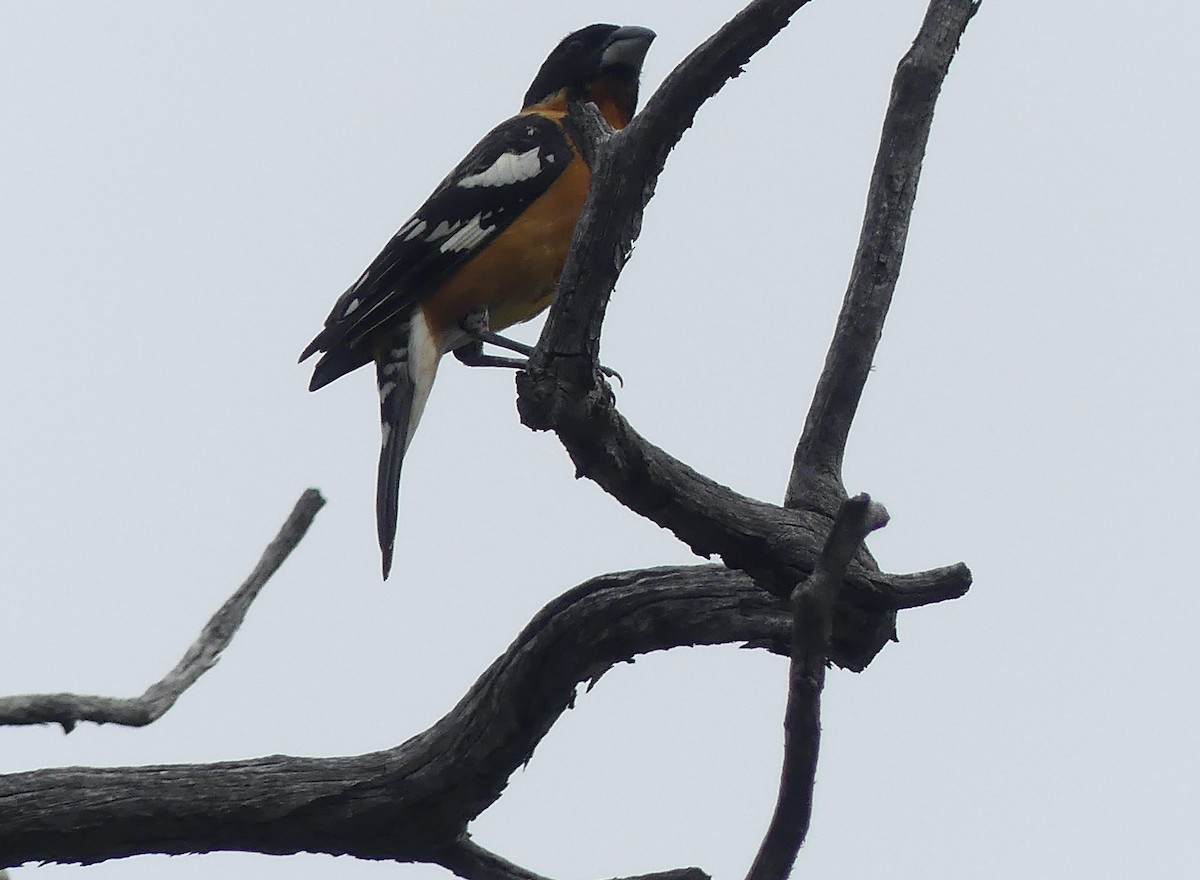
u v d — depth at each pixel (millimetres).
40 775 8773
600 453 8023
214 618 9508
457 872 9508
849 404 9516
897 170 9656
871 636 8805
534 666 8609
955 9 9625
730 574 8758
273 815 8906
